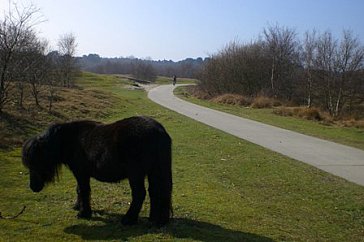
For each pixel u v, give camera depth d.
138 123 6.77
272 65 49.19
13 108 18.66
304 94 46.41
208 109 33.31
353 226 8.38
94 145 7.00
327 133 21.33
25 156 7.39
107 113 25.48
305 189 10.89
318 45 59.56
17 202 8.25
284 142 18.20
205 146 16.55
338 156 15.45
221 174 12.05
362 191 10.88
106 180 7.16
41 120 17.97
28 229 6.79
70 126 7.54
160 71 148.12
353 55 42.47
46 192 9.01
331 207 9.55
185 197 9.22
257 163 13.71
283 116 28.91
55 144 7.45
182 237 6.57
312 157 15.16
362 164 14.20
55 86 30.97
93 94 35.06
